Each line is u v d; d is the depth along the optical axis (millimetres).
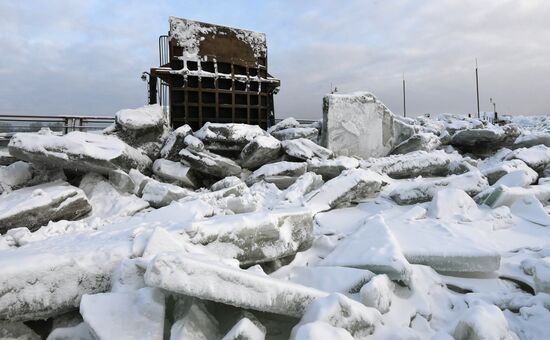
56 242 4121
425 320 3477
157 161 9672
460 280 4176
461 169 9258
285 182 8938
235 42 13500
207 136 9797
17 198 6691
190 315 2611
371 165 9516
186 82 12391
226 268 2760
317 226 6254
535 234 5621
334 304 2742
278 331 2924
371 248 4066
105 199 7641
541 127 22562
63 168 8445
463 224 5754
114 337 2387
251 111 13672
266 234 4293
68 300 3047
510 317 3410
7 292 2822
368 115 11617
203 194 7648
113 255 3455
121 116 9734
